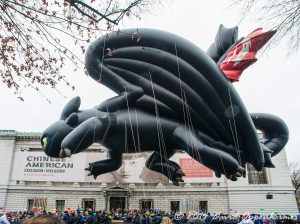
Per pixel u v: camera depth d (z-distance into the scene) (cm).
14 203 4769
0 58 661
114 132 606
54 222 177
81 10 589
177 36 607
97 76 637
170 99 609
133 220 2717
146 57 617
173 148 643
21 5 573
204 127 612
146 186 4831
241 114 586
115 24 602
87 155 4828
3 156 4947
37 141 5081
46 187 4850
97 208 4712
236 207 4731
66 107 655
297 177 6619
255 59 585
